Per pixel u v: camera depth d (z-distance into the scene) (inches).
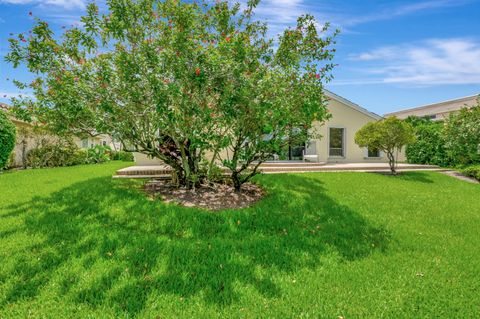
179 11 225.1
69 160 664.4
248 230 206.2
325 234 203.6
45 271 138.6
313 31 263.4
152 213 220.5
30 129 613.0
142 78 231.6
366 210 263.1
